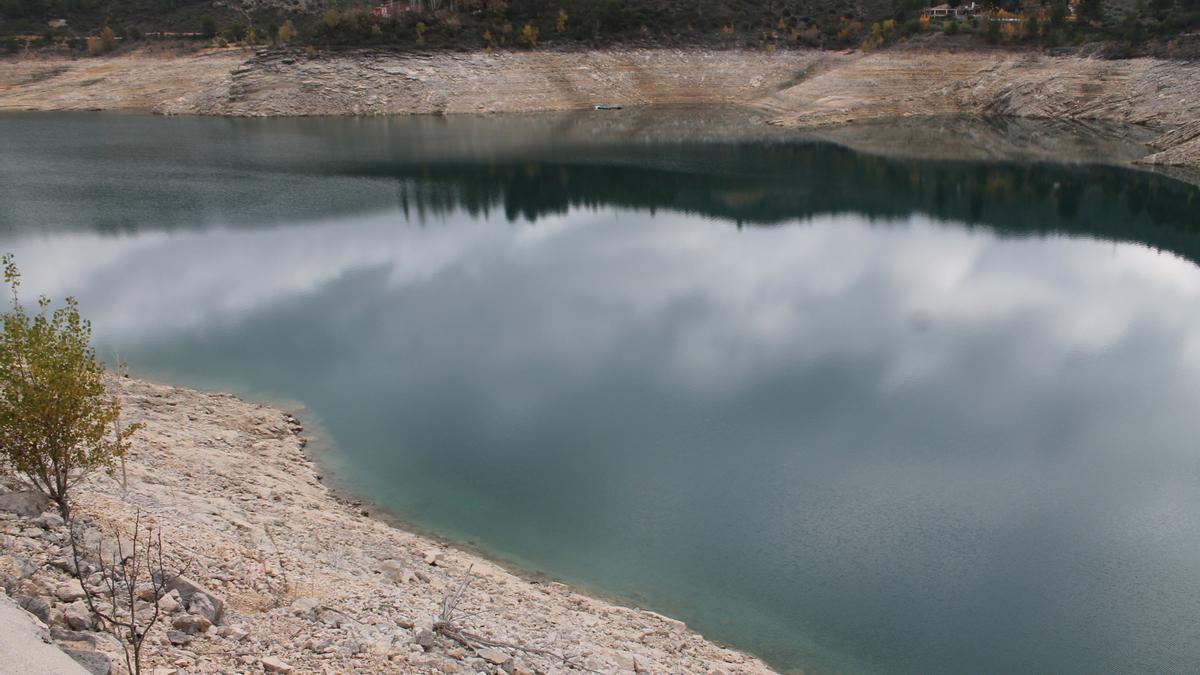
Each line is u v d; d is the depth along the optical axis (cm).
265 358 3127
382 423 2619
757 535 2050
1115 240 4950
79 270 4128
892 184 6569
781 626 1722
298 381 2927
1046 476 2359
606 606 1673
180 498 1595
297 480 2119
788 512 2156
